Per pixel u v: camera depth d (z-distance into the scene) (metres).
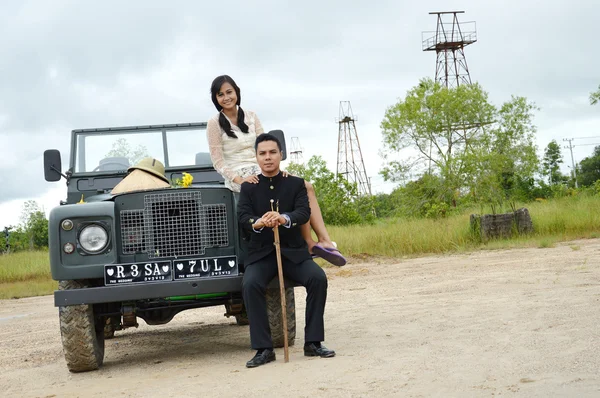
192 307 6.40
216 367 5.70
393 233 19.98
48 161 7.48
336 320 7.77
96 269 5.81
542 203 25.69
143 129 8.02
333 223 41.19
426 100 41.25
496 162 34.94
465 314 7.06
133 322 6.07
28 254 28.00
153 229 5.93
